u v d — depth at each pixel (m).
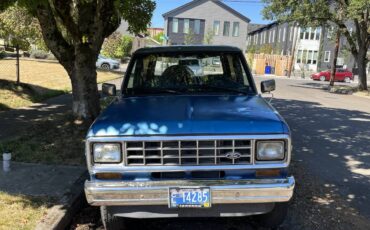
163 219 4.62
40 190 4.89
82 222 4.54
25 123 8.54
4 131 7.74
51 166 5.77
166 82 5.09
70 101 12.14
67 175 5.42
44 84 15.48
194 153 3.53
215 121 3.58
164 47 5.39
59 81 16.97
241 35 57.25
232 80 5.10
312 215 4.80
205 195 3.49
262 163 3.55
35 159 6.06
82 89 7.89
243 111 3.90
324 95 21.64
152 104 4.29
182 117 3.70
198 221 4.59
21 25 12.87
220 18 56.75
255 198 3.53
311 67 52.09
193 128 3.52
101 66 31.38
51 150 6.50
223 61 5.23
